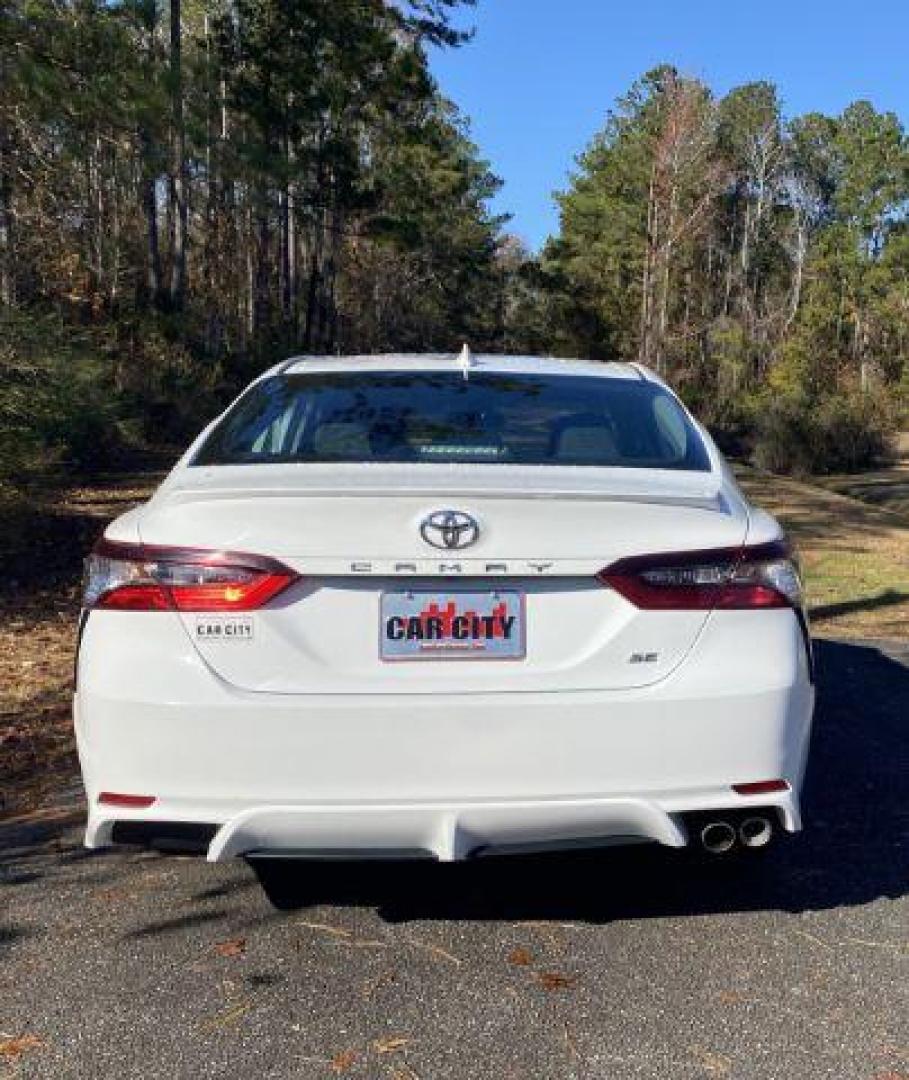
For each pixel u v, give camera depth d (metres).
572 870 3.67
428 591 2.85
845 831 4.01
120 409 17.52
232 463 3.31
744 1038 2.69
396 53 34.41
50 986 2.94
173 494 3.01
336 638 2.83
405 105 38.38
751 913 3.36
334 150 34.44
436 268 62.25
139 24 16.83
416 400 3.72
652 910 3.38
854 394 42.75
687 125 60.97
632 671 2.88
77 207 19.22
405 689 2.81
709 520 2.97
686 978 2.97
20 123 14.67
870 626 7.91
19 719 5.42
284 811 2.78
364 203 36.06
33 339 10.95
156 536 2.89
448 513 2.82
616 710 2.83
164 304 27.23
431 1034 2.71
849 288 67.19
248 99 31.41
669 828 2.88
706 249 73.19
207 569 2.82
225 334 34.44
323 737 2.78
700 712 2.86
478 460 3.31
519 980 2.96
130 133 15.68
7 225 16.77
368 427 3.53
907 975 2.99
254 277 38.34
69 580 9.06
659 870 3.67
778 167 80.50
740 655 2.91
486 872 3.66
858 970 3.01
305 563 2.81
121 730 2.81
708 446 3.60
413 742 2.79
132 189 17.91
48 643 7.02
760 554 2.97
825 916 3.34
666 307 62.47
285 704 2.77
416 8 34.16
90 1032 2.72
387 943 3.18
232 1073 2.55
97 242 23.77
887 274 66.50
